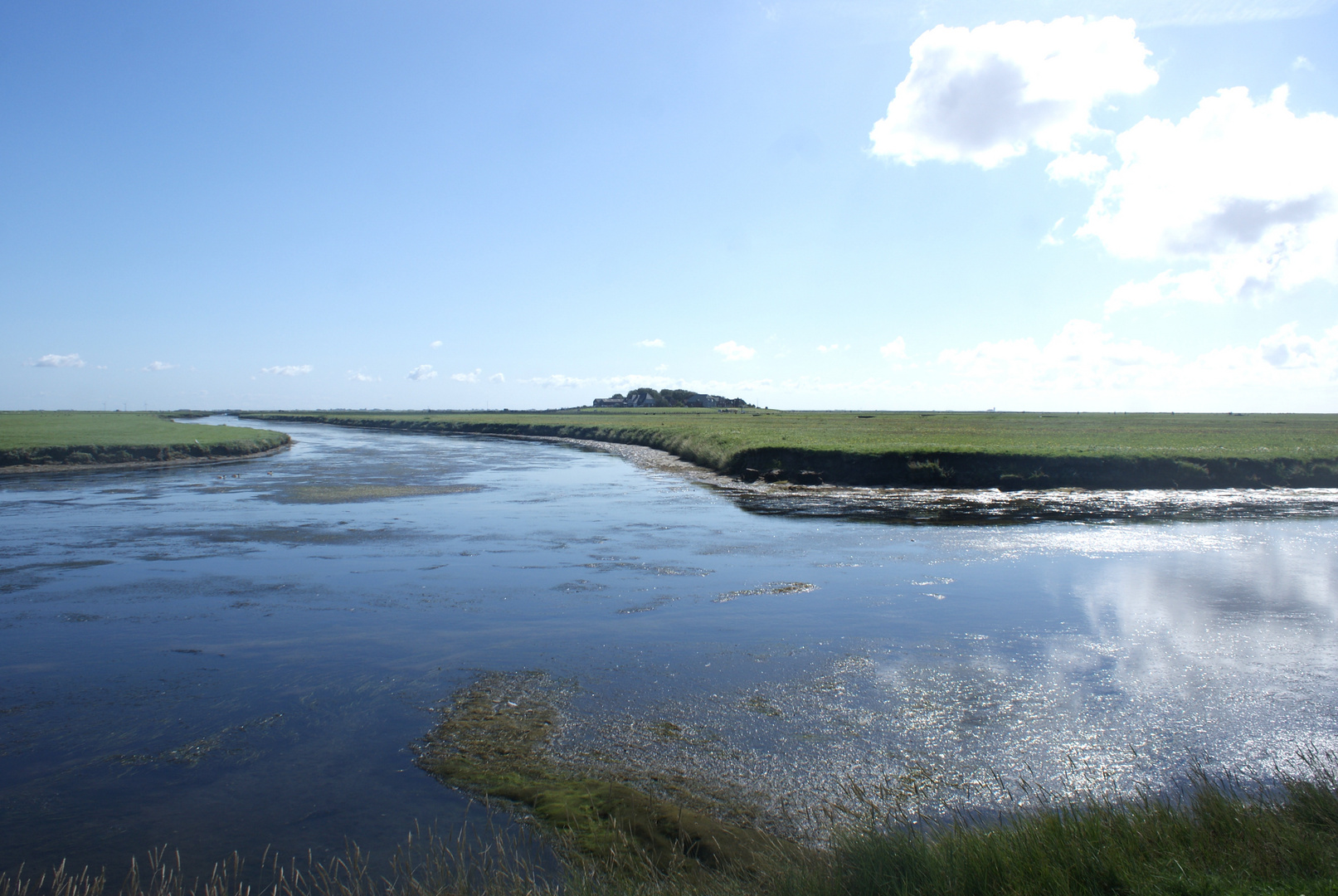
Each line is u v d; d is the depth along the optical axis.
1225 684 9.77
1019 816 5.87
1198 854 5.07
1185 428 67.88
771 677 9.96
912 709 8.90
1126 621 12.73
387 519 24.41
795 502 29.77
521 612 13.20
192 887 5.55
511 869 5.51
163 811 6.77
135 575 16.08
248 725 8.53
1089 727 8.45
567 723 8.53
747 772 7.35
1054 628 12.27
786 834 6.23
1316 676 10.05
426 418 136.12
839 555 18.58
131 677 10.03
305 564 17.25
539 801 6.79
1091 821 5.52
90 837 6.36
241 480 37.53
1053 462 36.28
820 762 7.56
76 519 24.30
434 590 14.80
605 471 43.81
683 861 5.71
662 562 17.66
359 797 6.95
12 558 17.83
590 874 5.34
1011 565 17.45
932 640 11.58
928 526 23.56
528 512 26.38
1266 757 7.73
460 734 8.24
